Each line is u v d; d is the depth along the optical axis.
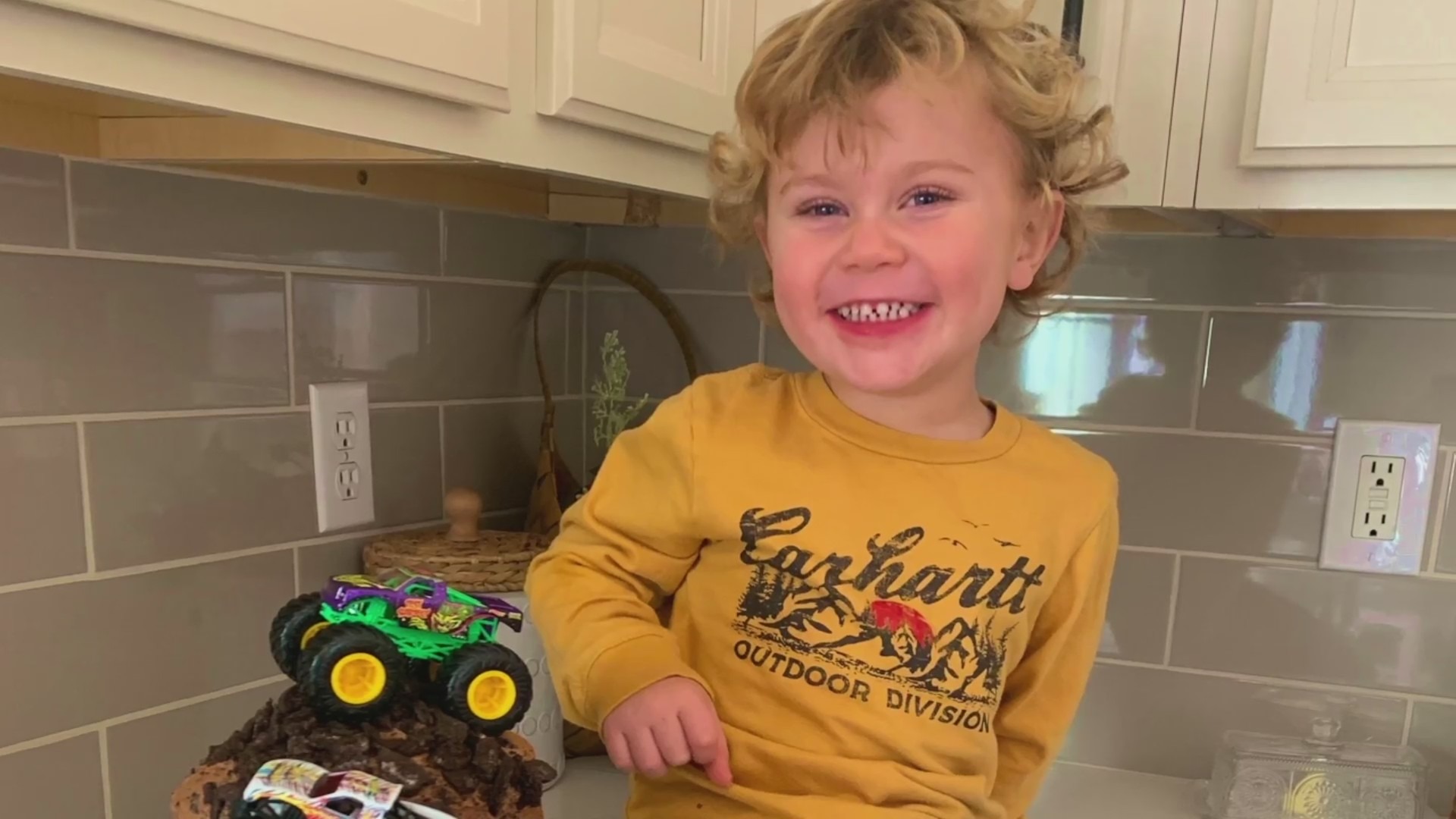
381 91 0.61
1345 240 1.05
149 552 0.87
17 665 0.79
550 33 0.72
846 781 0.70
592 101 0.74
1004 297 0.81
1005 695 0.83
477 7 0.66
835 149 0.71
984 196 0.73
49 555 0.80
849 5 0.74
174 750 0.90
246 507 0.94
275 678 0.97
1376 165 0.76
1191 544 1.13
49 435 0.79
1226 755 1.07
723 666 0.74
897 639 0.72
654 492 0.77
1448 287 1.03
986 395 1.18
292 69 0.56
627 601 0.74
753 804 0.70
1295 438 1.09
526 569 0.97
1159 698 1.16
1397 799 1.02
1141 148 0.83
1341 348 1.06
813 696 0.71
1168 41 0.82
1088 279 1.13
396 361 1.08
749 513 0.73
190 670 0.90
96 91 0.51
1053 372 1.15
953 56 0.71
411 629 0.65
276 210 0.94
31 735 0.80
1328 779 1.03
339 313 1.01
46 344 0.79
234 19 0.51
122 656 0.85
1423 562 1.06
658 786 0.76
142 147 0.79
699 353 1.30
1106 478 0.83
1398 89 0.75
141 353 0.85
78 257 0.80
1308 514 1.09
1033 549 0.76
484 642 0.65
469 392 1.17
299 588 0.99
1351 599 1.09
